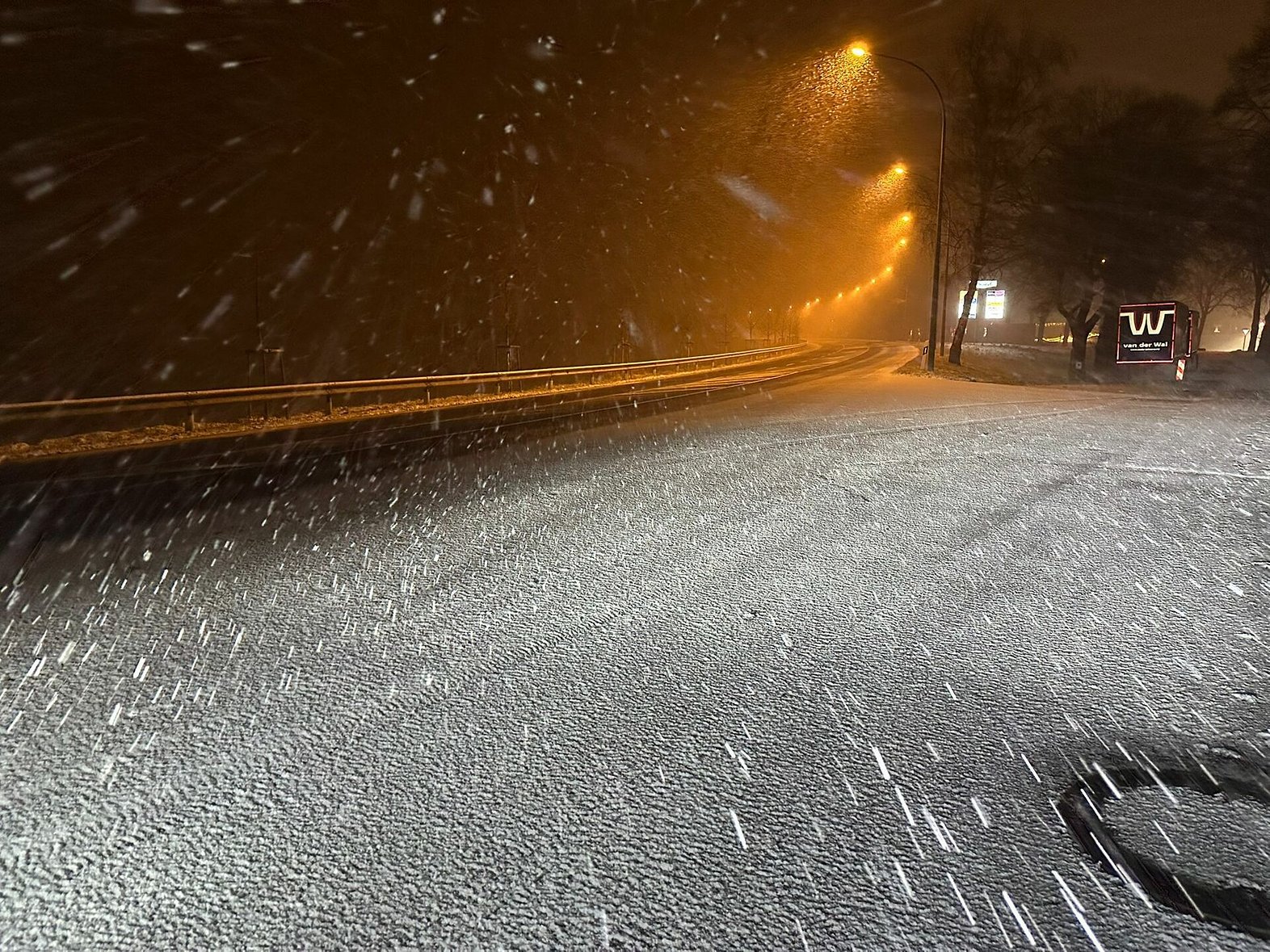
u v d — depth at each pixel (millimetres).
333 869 2488
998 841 2611
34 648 4242
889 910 2289
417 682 3846
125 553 6137
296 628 4547
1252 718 3453
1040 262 39750
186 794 2902
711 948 2150
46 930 2223
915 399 21234
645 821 2732
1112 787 2932
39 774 3023
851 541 6531
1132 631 4488
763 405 19422
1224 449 11656
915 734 3334
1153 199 35844
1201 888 2373
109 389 30828
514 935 2201
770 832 2662
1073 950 2131
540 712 3539
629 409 19062
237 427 15477
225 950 2146
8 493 8578
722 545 6406
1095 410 17906
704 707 3594
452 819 2750
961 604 4969
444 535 6711
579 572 5664
